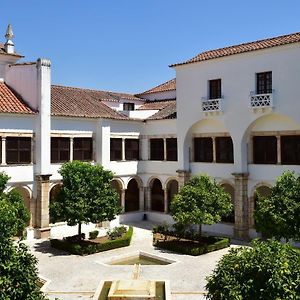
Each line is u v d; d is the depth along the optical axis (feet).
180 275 66.33
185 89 103.76
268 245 34.73
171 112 115.96
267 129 90.07
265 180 90.02
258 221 62.03
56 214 79.46
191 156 105.19
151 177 115.75
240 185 92.27
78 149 103.40
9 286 34.24
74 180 79.46
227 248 83.66
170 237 91.15
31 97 95.66
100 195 80.38
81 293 58.80
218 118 96.78
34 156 94.12
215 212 79.92
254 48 88.94
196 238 87.10
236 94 92.99
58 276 66.28
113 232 90.33
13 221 40.86
